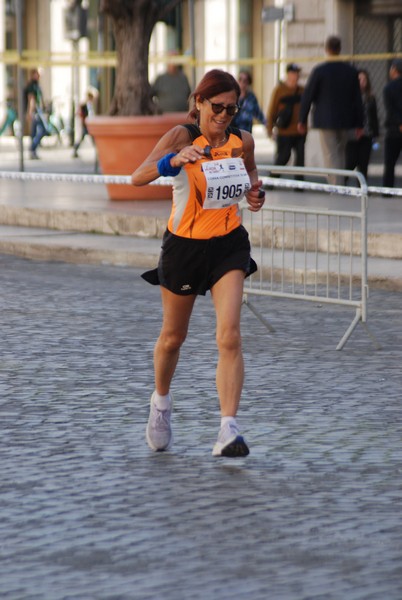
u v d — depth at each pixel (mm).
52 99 87625
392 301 23766
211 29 96812
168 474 12617
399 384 16875
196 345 19484
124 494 11930
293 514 11320
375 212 32594
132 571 9852
